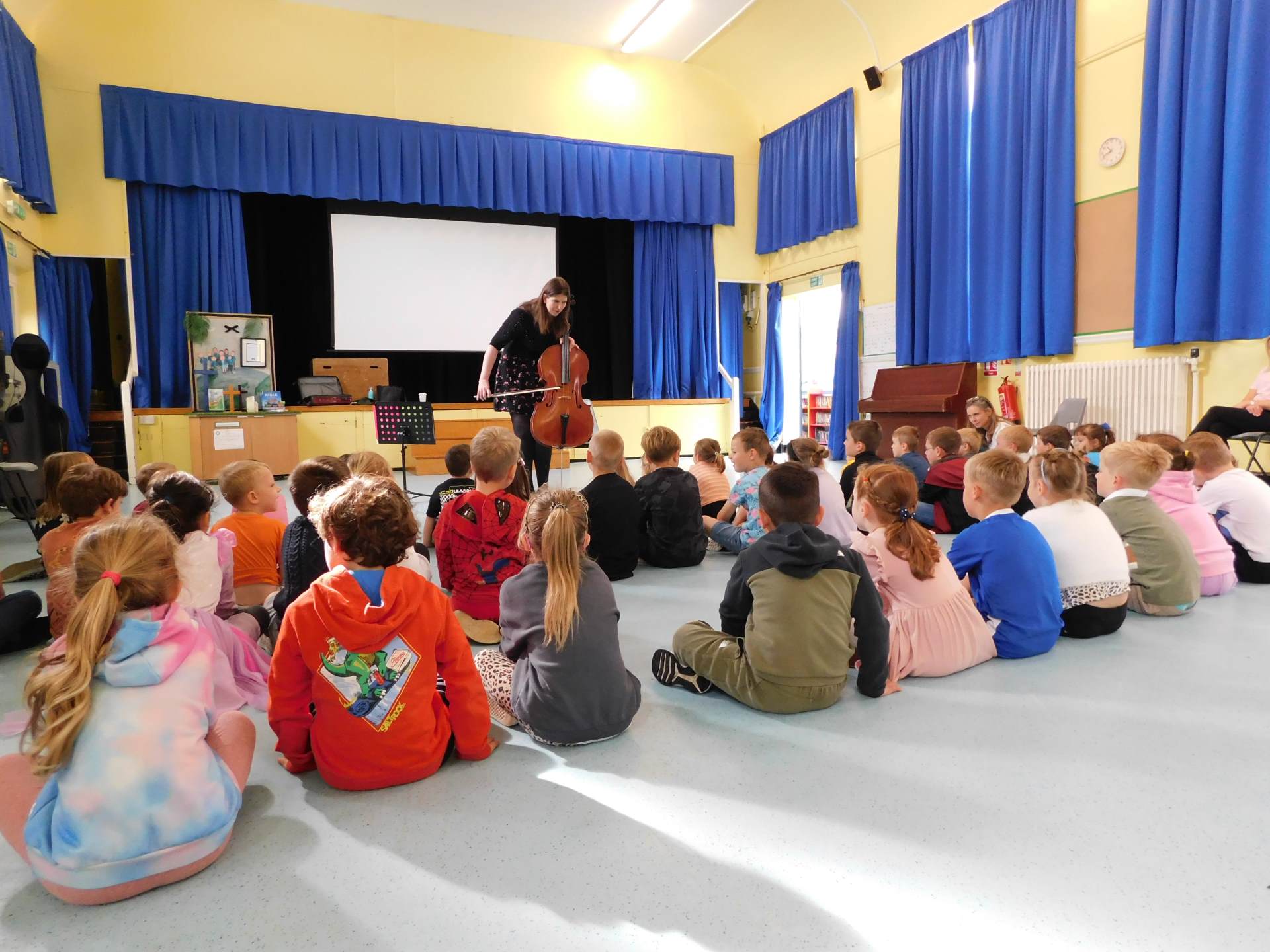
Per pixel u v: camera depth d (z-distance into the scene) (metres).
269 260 8.61
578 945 1.16
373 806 1.55
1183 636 2.54
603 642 1.80
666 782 1.64
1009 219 6.39
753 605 1.98
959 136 6.88
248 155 7.57
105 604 1.22
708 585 3.28
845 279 8.41
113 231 7.25
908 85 7.34
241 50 7.60
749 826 1.48
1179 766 1.69
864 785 1.62
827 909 1.24
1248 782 1.62
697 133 9.48
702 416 9.60
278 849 1.41
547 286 4.47
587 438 4.64
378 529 1.55
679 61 9.29
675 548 3.56
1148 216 5.43
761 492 2.04
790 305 9.75
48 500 2.91
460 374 9.69
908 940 1.17
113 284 8.16
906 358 7.55
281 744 1.63
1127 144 5.65
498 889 1.29
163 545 1.31
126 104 7.14
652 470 3.70
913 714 1.97
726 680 2.00
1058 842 1.41
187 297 7.64
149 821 1.25
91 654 1.22
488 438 2.50
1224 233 5.00
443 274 8.91
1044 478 2.53
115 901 1.27
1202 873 1.32
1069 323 6.07
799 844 1.41
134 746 1.24
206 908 1.25
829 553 1.93
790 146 9.12
